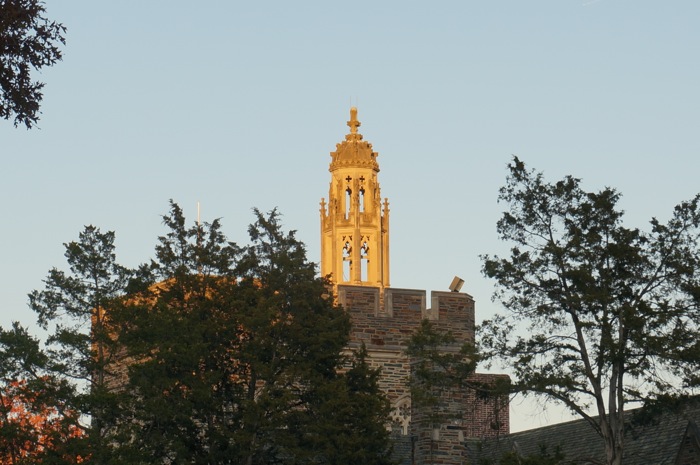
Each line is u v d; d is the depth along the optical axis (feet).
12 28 168.76
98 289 314.96
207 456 309.63
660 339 273.13
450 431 331.36
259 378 319.68
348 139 506.48
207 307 323.37
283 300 327.26
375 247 492.95
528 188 297.33
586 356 282.36
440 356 294.87
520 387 281.54
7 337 299.17
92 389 301.63
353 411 313.12
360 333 376.89
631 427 283.59
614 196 295.07
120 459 285.43
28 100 169.27
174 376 310.04
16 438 296.30
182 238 334.85
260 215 338.75
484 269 294.25
